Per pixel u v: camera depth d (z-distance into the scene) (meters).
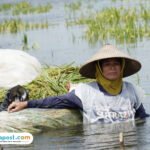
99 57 12.59
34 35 29.08
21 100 13.12
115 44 23.64
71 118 12.95
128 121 12.88
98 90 12.84
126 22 28.50
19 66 14.23
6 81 14.02
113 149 11.08
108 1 43.56
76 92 12.88
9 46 25.92
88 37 26.19
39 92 14.27
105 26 28.58
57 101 12.95
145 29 25.55
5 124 12.48
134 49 21.84
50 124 12.77
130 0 40.72
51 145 11.60
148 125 12.55
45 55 22.45
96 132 12.29
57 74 15.30
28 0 55.47
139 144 11.30
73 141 11.75
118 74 12.73
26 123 12.63
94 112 12.80
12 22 33.94
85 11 38.06
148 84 16.17
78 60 20.64
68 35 27.66
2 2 56.75
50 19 35.88
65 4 46.41
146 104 14.34
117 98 12.87
